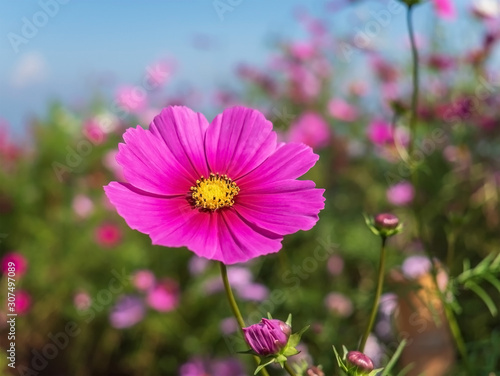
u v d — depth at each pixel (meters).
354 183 0.66
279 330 0.17
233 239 0.19
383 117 0.70
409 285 0.29
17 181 0.72
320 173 0.67
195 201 0.20
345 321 0.49
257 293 0.53
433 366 0.32
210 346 0.55
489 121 0.62
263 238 0.19
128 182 0.20
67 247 0.63
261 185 0.21
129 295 0.58
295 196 0.20
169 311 0.57
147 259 0.63
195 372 0.51
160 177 0.21
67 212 0.67
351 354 0.18
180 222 0.19
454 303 0.28
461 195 0.59
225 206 0.20
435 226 0.58
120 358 0.59
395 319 0.33
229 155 0.22
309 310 0.52
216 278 0.54
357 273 0.56
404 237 0.57
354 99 0.77
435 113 0.61
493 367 0.31
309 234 0.59
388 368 0.21
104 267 0.62
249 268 0.57
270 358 0.17
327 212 0.62
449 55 0.67
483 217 0.59
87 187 0.70
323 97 0.81
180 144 0.22
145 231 0.19
